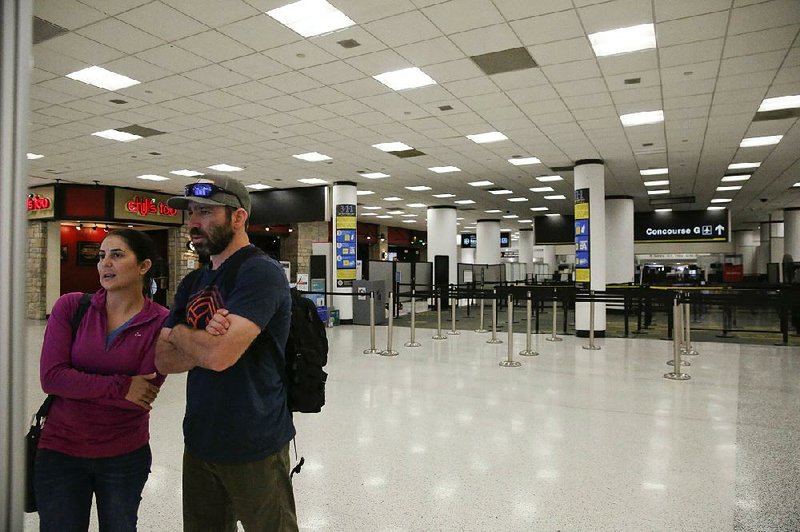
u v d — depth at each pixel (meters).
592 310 8.23
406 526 2.61
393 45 5.28
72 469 1.58
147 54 5.50
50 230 14.51
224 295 1.51
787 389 5.47
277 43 5.24
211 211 1.57
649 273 17.41
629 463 3.46
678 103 7.02
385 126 8.21
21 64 0.72
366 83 6.35
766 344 8.56
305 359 1.67
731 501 2.88
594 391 5.46
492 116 7.66
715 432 4.09
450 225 17.95
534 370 6.58
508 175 12.41
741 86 6.37
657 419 4.45
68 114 7.56
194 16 4.68
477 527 2.60
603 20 4.73
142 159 10.59
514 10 4.56
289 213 14.16
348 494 2.98
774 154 10.11
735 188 14.30
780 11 4.51
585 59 5.59
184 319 1.58
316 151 9.92
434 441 3.90
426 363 7.09
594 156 10.30
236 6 4.52
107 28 4.92
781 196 15.84
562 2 4.42
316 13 4.66
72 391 1.54
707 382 5.84
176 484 3.12
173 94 6.74
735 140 9.04
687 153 10.03
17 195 0.71
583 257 10.44
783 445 3.77
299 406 1.67
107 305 1.71
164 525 2.62
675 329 6.14
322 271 12.91
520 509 2.80
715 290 11.02
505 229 28.95
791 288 10.77
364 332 10.87
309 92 6.67
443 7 4.52
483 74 6.04
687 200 14.66
